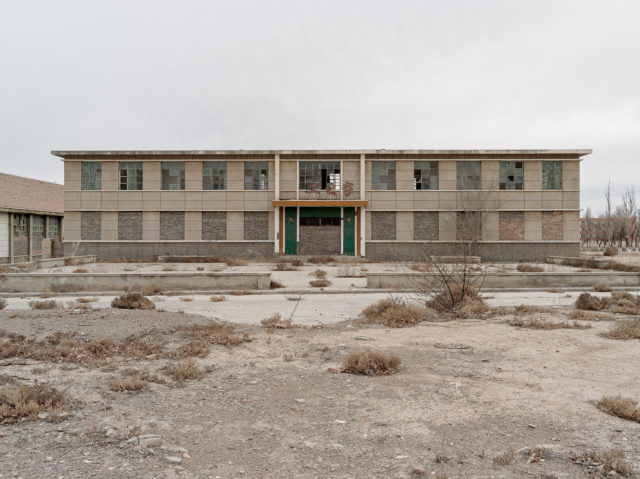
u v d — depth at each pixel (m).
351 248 30.11
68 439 3.88
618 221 62.38
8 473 3.24
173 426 4.20
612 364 6.26
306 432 4.07
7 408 4.44
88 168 30.16
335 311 11.16
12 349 6.77
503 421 4.29
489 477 3.21
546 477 3.19
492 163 29.97
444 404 4.78
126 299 11.19
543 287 15.71
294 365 6.39
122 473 3.28
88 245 29.95
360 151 29.91
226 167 30.41
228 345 7.53
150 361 6.51
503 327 9.01
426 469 3.34
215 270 22.27
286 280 18.34
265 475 3.28
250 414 4.53
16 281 15.17
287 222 30.22
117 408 4.66
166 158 30.11
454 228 29.80
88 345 7.07
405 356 6.84
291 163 30.45
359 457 3.56
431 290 11.73
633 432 4.00
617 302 11.59
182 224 30.20
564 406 4.68
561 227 29.83
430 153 29.81
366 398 4.99
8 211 27.22
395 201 30.06
